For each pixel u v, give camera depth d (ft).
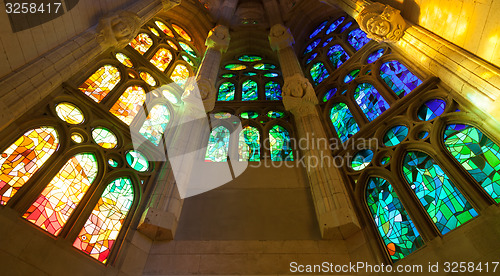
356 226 18.07
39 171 16.38
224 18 50.44
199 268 17.11
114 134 22.77
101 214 17.95
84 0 20.77
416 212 16.55
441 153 17.26
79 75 23.40
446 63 17.83
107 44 21.70
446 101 19.11
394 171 19.16
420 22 21.75
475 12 16.19
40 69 15.55
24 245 13.37
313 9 48.37
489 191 14.23
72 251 15.03
